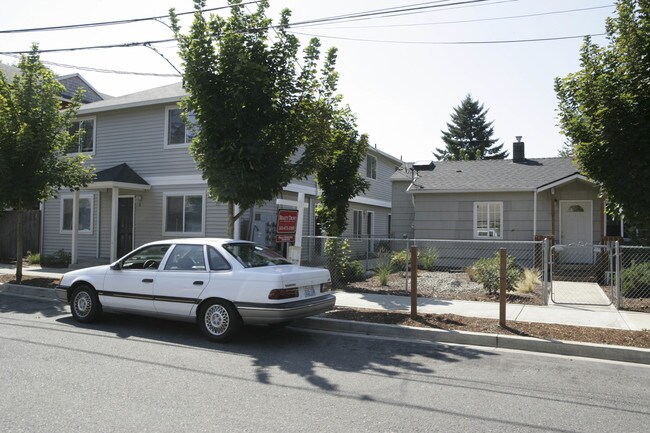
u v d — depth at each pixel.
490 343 7.56
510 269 12.42
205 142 9.63
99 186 16.30
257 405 4.73
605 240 14.40
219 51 9.55
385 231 30.19
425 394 5.19
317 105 10.63
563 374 6.09
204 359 6.44
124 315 9.41
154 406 4.64
